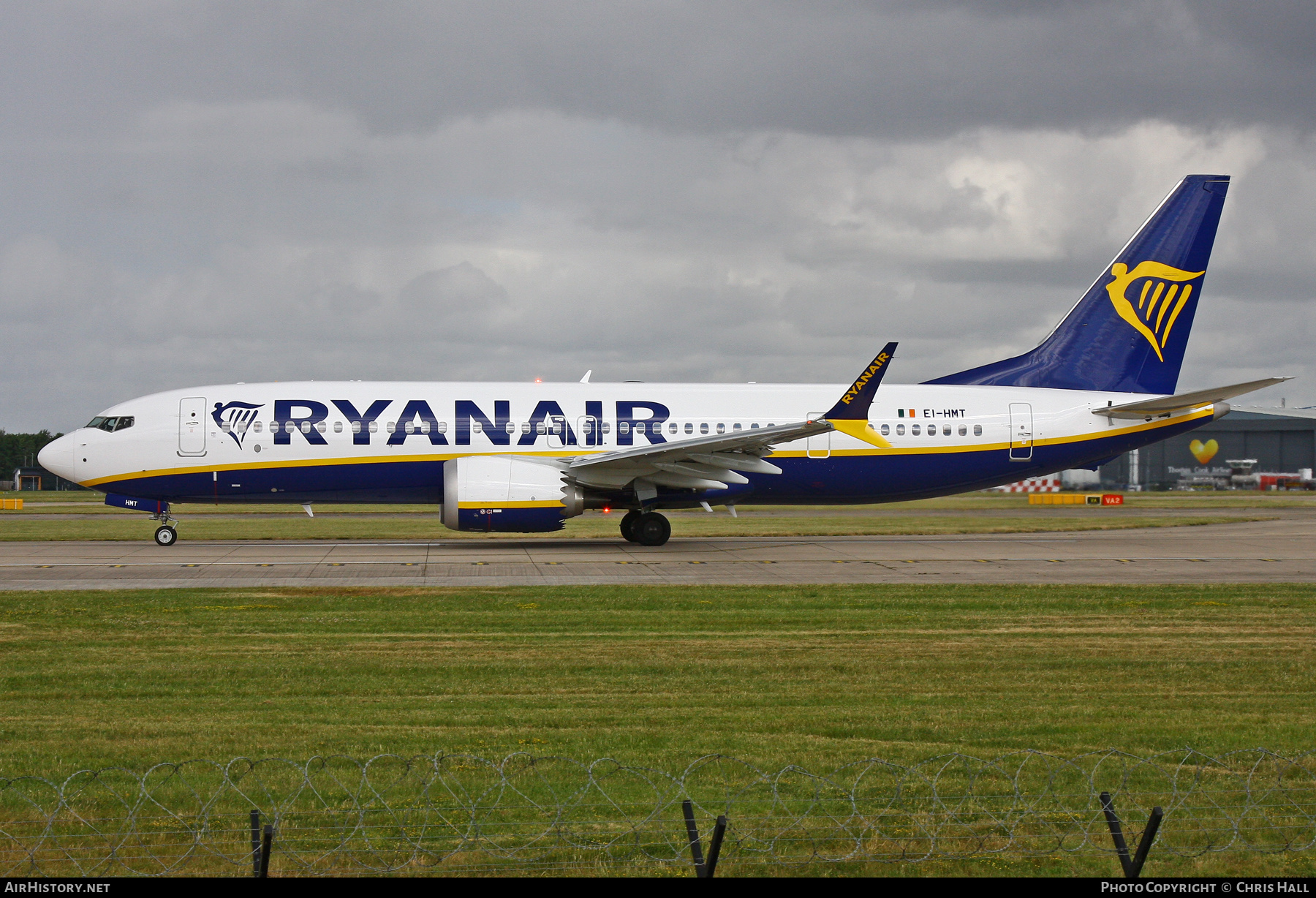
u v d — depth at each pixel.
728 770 24.66
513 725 28.78
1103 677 35.03
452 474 77.75
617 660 37.53
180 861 19.55
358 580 59.12
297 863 19.47
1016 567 67.50
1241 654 38.75
